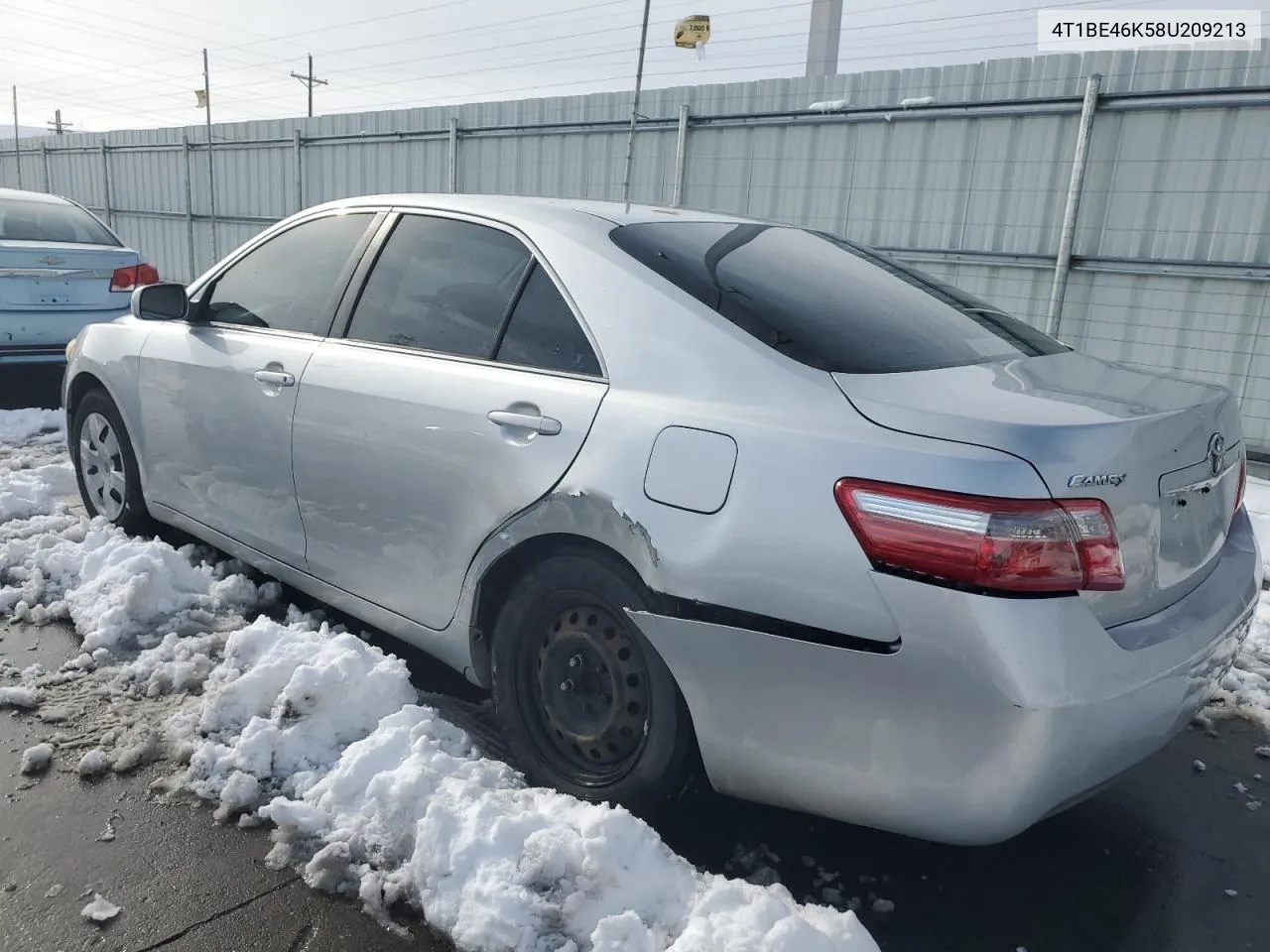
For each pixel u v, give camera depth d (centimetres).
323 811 224
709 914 186
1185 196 659
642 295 230
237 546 336
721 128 883
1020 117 718
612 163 973
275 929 194
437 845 205
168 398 352
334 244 316
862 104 797
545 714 239
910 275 292
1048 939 208
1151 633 189
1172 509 199
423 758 229
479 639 253
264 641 284
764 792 202
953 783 175
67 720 267
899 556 174
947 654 171
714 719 201
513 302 254
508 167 1070
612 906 192
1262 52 618
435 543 256
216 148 1477
